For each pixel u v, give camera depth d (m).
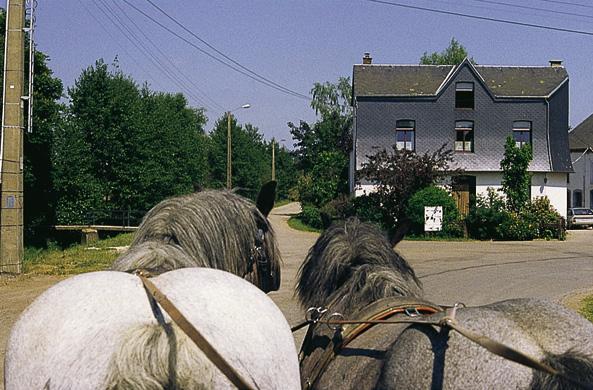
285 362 2.77
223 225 3.96
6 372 2.77
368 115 44.94
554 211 36.28
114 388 2.29
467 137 44.91
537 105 44.28
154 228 3.74
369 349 3.52
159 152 40.28
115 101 37.38
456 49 74.50
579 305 13.46
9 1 18.22
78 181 31.23
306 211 48.25
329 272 4.51
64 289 2.85
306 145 72.25
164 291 2.77
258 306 2.84
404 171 36.25
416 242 32.19
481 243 31.67
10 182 18.08
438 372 2.84
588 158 60.59
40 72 30.28
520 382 2.68
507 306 3.10
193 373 2.36
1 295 14.72
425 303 3.85
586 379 2.55
